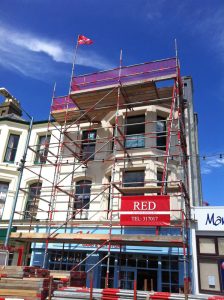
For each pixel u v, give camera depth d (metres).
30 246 18.92
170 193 17.20
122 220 14.96
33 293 9.10
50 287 9.38
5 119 22.77
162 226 15.40
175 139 18.69
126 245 15.80
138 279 15.74
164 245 14.75
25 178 21.14
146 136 18.86
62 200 19.42
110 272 16.28
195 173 19.42
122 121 19.81
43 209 19.62
